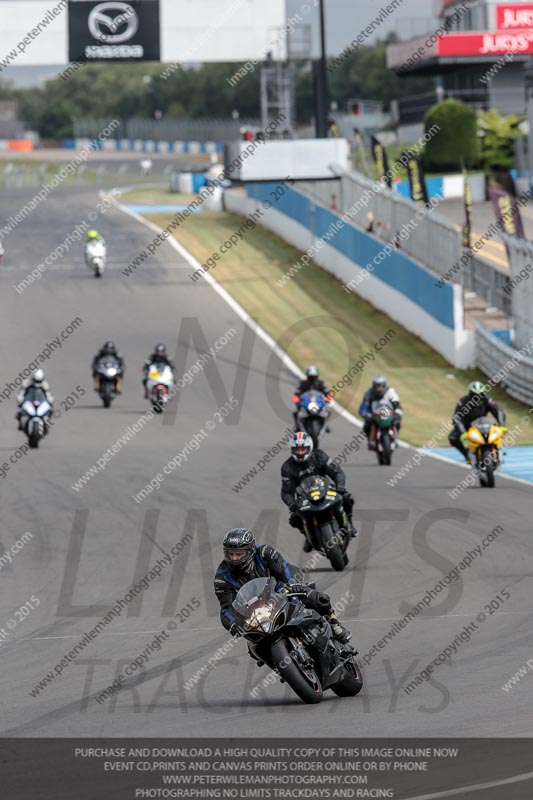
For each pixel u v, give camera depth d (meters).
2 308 163.50
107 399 115.88
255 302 167.50
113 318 158.38
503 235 127.00
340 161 177.12
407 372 132.12
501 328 134.50
